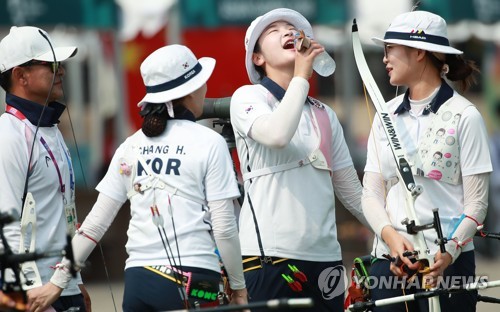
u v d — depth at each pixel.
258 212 21.20
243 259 21.36
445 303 20.80
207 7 39.50
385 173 21.33
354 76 57.00
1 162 19.89
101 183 20.08
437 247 20.64
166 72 19.53
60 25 37.59
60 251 17.31
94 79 51.44
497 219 51.66
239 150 21.58
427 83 21.05
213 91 45.91
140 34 45.53
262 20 21.52
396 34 20.98
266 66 21.77
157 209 19.16
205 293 19.03
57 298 20.02
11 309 17.81
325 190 21.38
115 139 50.97
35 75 20.70
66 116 52.12
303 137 21.28
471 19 40.41
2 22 36.44
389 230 20.59
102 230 19.95
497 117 57.06
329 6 40.12
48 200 20.52
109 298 41.62
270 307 16.14
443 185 20.66
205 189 19.31
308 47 20.55
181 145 19.36
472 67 21.25
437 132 20.67
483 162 20.30
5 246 17.58
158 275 19.03
